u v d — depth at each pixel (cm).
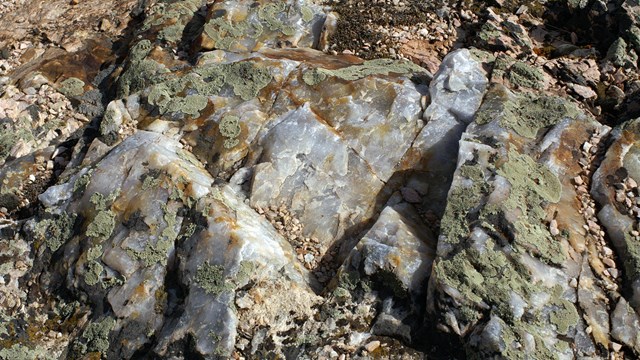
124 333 484
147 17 722
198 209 505
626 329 442
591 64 613
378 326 460
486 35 650
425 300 460
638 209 486
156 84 617
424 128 556
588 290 456
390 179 544
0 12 790
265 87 596
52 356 493
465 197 482
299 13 679
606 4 643
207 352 457
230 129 572
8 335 502
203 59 638
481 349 429
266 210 538
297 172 545
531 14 678
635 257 465
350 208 535
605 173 504
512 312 435
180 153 563
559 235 472
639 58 620
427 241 493
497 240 461
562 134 525
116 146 570
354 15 682
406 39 665
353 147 555
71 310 509
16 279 526
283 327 466
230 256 477
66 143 626
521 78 588
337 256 522
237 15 674
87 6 786
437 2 695
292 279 483
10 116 639
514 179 489
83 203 534
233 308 465
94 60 716
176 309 482
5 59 724
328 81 588
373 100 574
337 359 449
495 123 528
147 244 503
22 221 550
